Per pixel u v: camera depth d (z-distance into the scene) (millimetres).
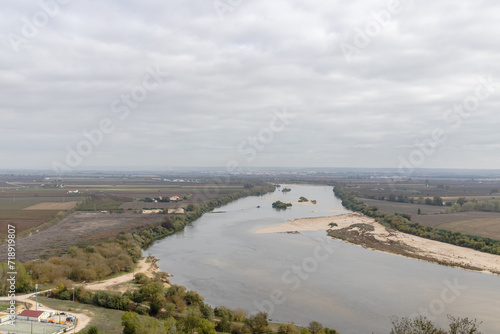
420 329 45188
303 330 58156
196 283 87875
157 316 66312
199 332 54844
